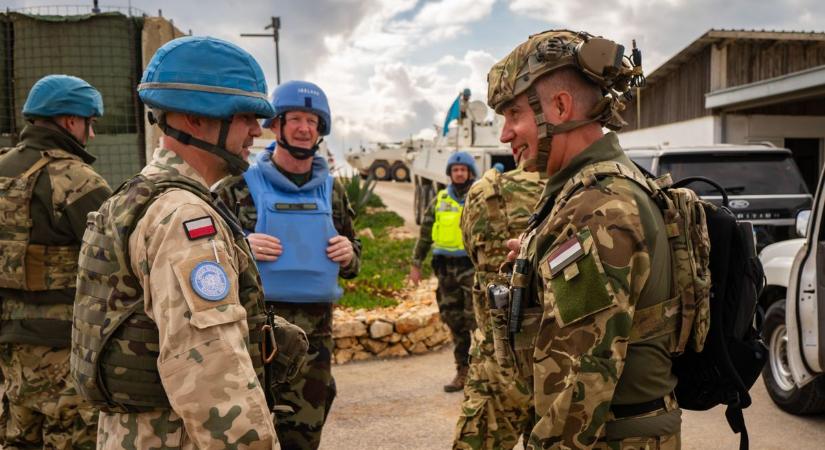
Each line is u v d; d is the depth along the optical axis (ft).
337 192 11.06
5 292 9.15
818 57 49.75
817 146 50.16
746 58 49.37
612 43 5.42
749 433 13.70
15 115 18.76
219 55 5.24
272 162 10.31
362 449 13.10
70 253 9.31
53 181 9.27
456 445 9.68
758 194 21.40
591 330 4.99
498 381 9.59
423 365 19.26
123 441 5.05
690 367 5.93
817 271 12.98
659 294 5.38
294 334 6.00
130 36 18.94
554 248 5.23
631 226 5.08
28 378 9.17
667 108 56.13
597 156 5.61
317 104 10.02
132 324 4.84
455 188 17.30
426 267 31.83
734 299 5.82
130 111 19.01
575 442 5.01
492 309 6.32
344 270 10.97
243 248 5.32
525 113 5.84
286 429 9.75
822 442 13.21
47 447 9.33
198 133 5.28
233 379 4.58
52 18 18.39
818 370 13.11
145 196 4.94
